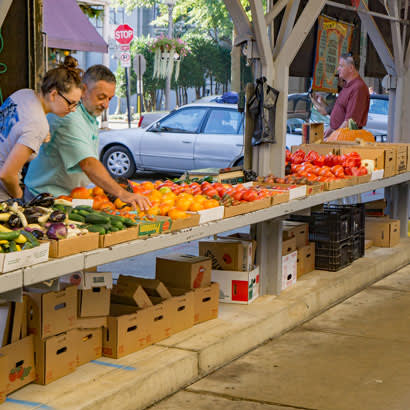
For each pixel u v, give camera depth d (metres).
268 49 5.53
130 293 4.30
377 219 8.14
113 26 32.47
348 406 3.96
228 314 5.16
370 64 8.86
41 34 4.50
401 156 7.38
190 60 29.58
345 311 5.96
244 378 4.36
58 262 3.04
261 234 5.66
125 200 3.94
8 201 3.36
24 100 3.59
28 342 3.61
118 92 29.72
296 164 6.45
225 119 12.34
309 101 12.20
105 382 3.76
